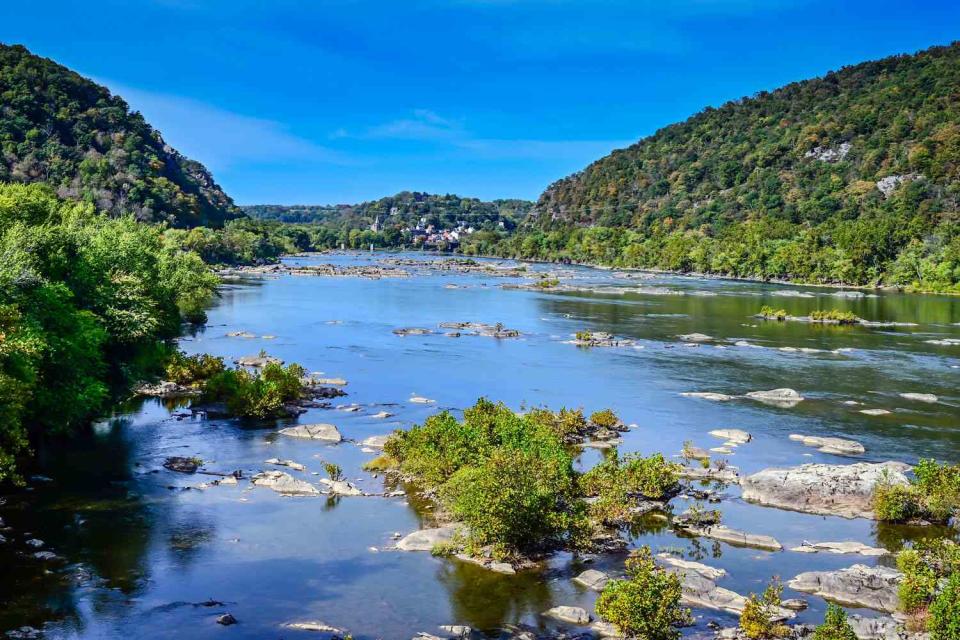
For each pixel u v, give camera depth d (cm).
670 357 9788
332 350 9838
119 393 6762
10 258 5316
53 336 5056
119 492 4428
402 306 15525
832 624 2775
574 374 8581
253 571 3484
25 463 4803
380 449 5453
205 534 3888
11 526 3853
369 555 3716
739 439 5959
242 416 6247
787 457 5516
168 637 2861
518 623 3066
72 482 4559
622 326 12862
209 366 7356
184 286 11200
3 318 4419
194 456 5184
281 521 4112
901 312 15700
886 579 3338
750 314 14875
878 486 4441
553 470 4222
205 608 3114
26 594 3144
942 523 4297
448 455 4647
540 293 19250
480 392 7556
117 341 7162
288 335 11056
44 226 6644
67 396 5066
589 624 3069
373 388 7600
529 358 9575
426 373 8469
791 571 3634
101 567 3441
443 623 3056
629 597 2970
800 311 15488
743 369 8994
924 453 5647
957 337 11838
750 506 4569
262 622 3017
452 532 3916
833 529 4203
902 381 8350
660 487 4644
